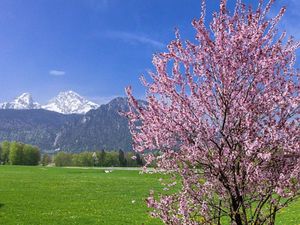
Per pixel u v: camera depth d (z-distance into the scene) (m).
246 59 8.66
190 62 8.96
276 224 26.06
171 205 9.20
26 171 76.38
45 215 28.98
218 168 8.58
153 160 9.06
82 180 56.78
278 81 8.94
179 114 8.71
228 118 8.69
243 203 8.81
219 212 9.12
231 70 8.62
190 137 8.84
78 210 31.52
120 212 31.08
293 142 8.38
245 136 8.56
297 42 9.02
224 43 8.71
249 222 8.94
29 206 32.62
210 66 8.86
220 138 8.85
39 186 46.97
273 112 8.88
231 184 8.65
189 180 8.88
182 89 8.95
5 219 27.06
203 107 8.88
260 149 8.46
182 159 8.85
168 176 9.57
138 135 9.07
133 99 8.98
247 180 8.54
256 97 8.91
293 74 9.03
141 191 44.81
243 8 8.95
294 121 8.70
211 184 8.98
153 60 9.09
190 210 8.98
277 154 8.61
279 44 8.84
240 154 8.62
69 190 44.19
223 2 8.80
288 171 8.62
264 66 8.54
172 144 8.85
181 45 8.95
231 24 8.83
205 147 8.88
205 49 8.77
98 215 29.52
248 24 8.77
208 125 8.80
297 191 8.69
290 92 8.56
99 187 47.97
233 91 8.72
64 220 27.45
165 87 8.94
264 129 8.38
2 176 59.88
